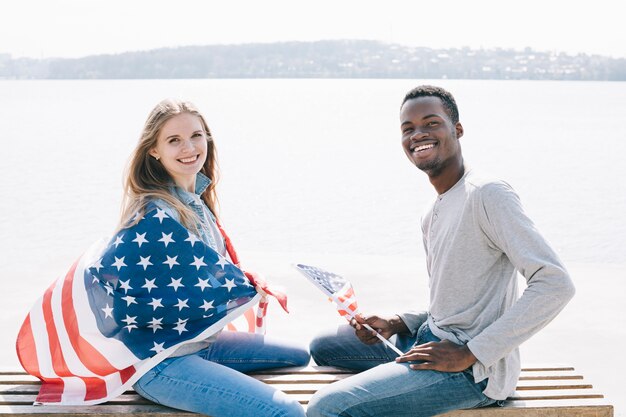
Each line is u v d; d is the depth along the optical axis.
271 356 3.67
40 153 22.61
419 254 9.26
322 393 3.16
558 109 57.03
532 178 16.86
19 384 3.53
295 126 39.06
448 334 3.24
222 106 63.12
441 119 3.28
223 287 3.44
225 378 3.20
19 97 86.00
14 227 10.61
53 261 7.76
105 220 11.27
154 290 3.33
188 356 3.35
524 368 3.67
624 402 4.29
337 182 16.64
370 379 3.14
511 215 3.04
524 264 3.00
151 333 3.34
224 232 3.87
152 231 3.35
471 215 3.15
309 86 134.62
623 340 5.40
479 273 3.19
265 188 15.70
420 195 14.56
